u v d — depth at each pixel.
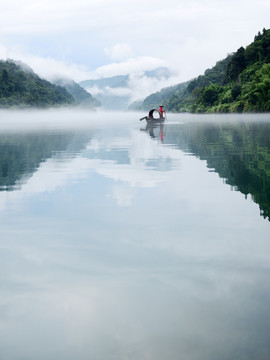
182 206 6.83
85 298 3.51
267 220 5.80
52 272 4.11
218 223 5.73
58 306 3.38
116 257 4.49
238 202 6.97
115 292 3.60
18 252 4.76
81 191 8.35
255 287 3.62
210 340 2.82
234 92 115.44
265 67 96.62
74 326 3.04
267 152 14.73
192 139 22.78
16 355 2.73
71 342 2.85
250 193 7.65
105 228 5.64
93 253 4.65
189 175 9.99
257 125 38.12
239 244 4.80
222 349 2.72
